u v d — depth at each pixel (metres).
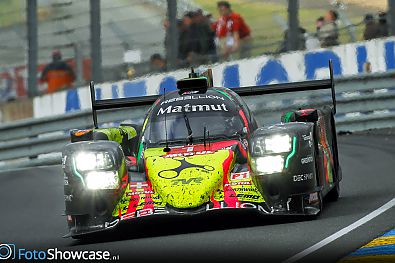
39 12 61.47
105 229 23.56
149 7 57.94
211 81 31.08
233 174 24.38
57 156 53.97
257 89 30.52
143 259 19.91
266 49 55.03
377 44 52.84
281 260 18.17
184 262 18.95
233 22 55.19
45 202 36.19
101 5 58.97
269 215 23.36
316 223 23.02
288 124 24.27
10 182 45.47
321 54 53.31
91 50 56.03
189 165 24.33
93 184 23.62
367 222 22.53
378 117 51.38
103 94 56.09
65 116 54.88
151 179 24.19
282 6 54.41
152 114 28.03
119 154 24.17
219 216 24.14
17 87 65.19
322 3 54.09
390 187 30.36
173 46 55.78
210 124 26.95
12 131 56.06
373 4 53.16
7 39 64.81
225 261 18.64
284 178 23.33
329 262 17.75
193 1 56.06
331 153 28.31
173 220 23.66
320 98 52.41
